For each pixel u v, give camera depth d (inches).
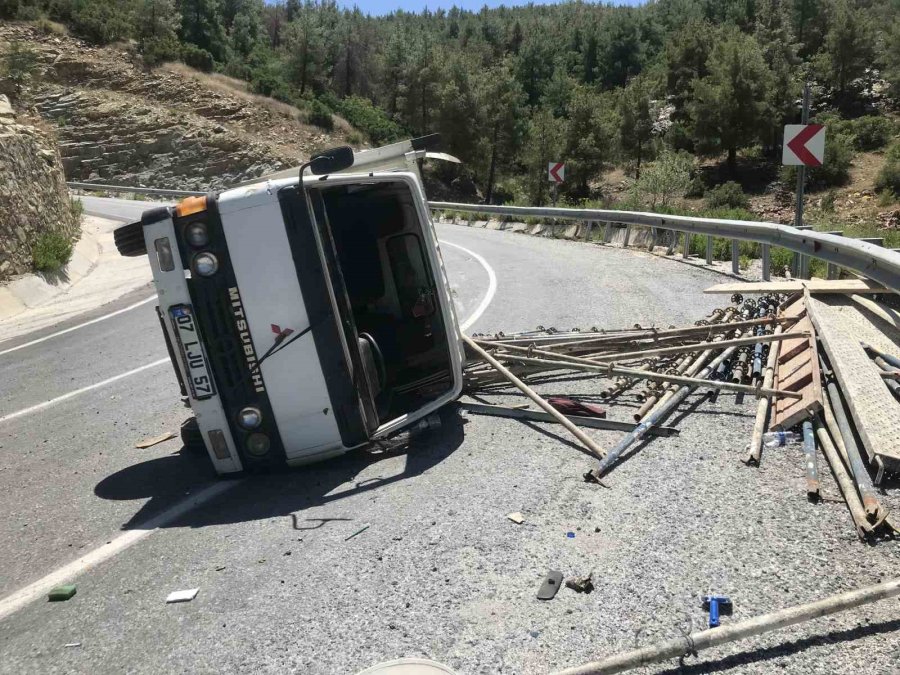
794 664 104.7
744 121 2314.2
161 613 134.0
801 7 3245.6
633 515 152.2
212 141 2377.0
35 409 294.0
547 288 443.5
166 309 186.7
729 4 4591.5
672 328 293.1
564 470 179.3
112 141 2327.8
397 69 3459.6
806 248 342.6
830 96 2674.7
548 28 6087.6
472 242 799.1
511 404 236.5
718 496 156.9
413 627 121.1
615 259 561.0
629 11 5211.6
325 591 134.9
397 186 230.1
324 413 192.5
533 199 2442.2
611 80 4608.8
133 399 295.4
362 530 158.1
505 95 2854.3
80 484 209.2
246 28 3649.1
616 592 125.6
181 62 2667.3
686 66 3142.2
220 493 192.9
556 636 115.3
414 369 243.1
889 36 2464.3
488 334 331.0
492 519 156.3
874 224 1537.9
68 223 781.3
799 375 204.2
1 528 182.7
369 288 243.3
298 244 186.7
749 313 283.4
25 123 768.9
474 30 6038.4
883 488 151.6
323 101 3127.5
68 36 2522.1
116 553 161.8
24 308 557.0
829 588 120.8
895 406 169.3
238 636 123.7
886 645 106.6
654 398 216.5
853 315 237.5
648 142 2659.9
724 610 117.7
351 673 110.8
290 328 188.1
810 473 158.6
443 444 208.5
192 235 185.2
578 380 253.6
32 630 133.2
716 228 472.1
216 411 191.5
